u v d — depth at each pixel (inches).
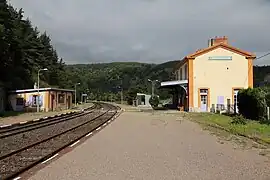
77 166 424.5
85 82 6628.9
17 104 2253.9
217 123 1121.4
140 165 429.1
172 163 442.3
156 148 579.8
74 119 1450.5
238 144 630.5
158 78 5821.9
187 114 1699.1
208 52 2003.0
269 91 1123.9
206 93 1999.3
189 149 568.4
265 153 525.7
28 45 3316.9
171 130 912.9
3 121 1295.5
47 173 384.8
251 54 1991.9
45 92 2282.2
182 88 2123.5
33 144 621.6
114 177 362.9
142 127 1011.3
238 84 2000.5
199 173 382.6
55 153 532.4
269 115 1069.8
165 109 2426.2
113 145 619.8
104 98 5856.3
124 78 6742.1
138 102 3528.5
